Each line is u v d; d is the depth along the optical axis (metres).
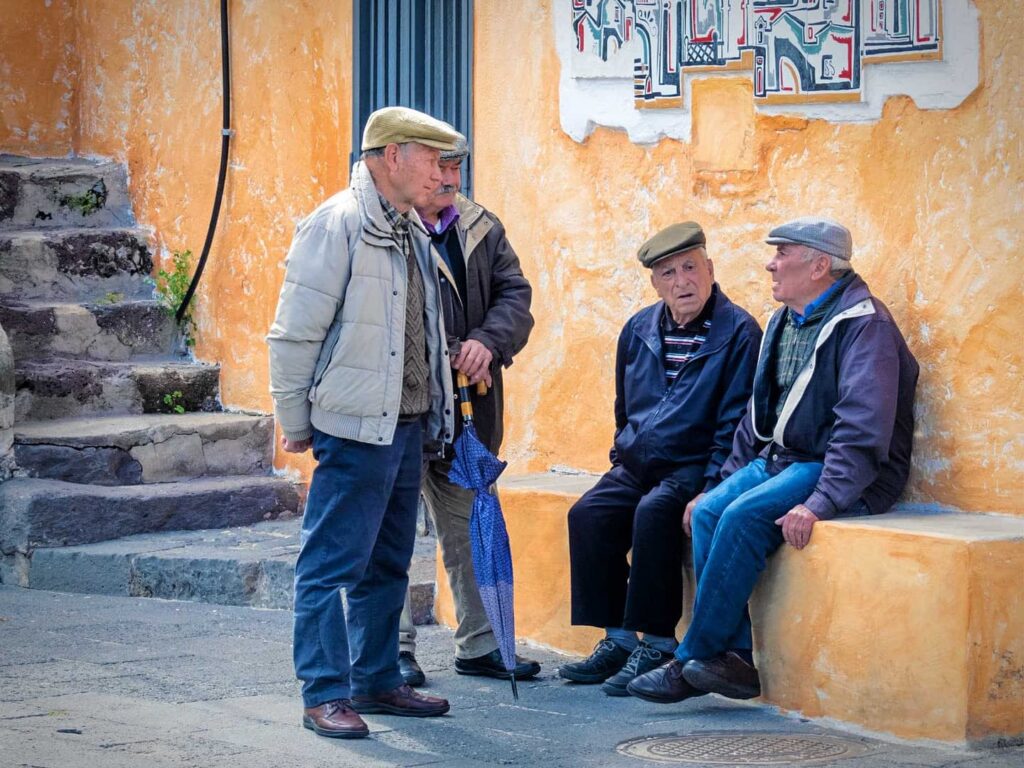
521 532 8.41
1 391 10.55
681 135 8.45
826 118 7.73
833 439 6.82
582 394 9.07
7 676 7.43
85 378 11.58
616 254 8.84
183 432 11.23
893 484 7.08
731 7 8.14
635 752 6.21
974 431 7.08
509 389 9.49
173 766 5.83
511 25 9.44
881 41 7.45
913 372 7.08
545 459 9.30
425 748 6.24
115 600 9.65
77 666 7.67
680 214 8.48
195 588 9.59
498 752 6.20
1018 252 6.93
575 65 9.00
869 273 7.53
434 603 9.05
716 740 6.42
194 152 12.55
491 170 9.60
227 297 12.15
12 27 14.28
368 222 6.28
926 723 6.36
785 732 6.58
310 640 6.43
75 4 14.13
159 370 11.91
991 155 7.03
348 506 6.40
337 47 11.01
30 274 12.42
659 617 7.23
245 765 5.89
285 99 11.54
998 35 6.99
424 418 6.87
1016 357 6.94
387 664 6.81
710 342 7.43
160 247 12.90
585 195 9.01
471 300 7.32
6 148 14.23
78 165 13.50
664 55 8.49
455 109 9.96
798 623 6.82
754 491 6.89
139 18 13.22
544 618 8.32
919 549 6.37
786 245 6.98
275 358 6.33
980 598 6.25
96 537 10.29
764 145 8.02
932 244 7.26
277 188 11.64
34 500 10.09
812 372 6.93
